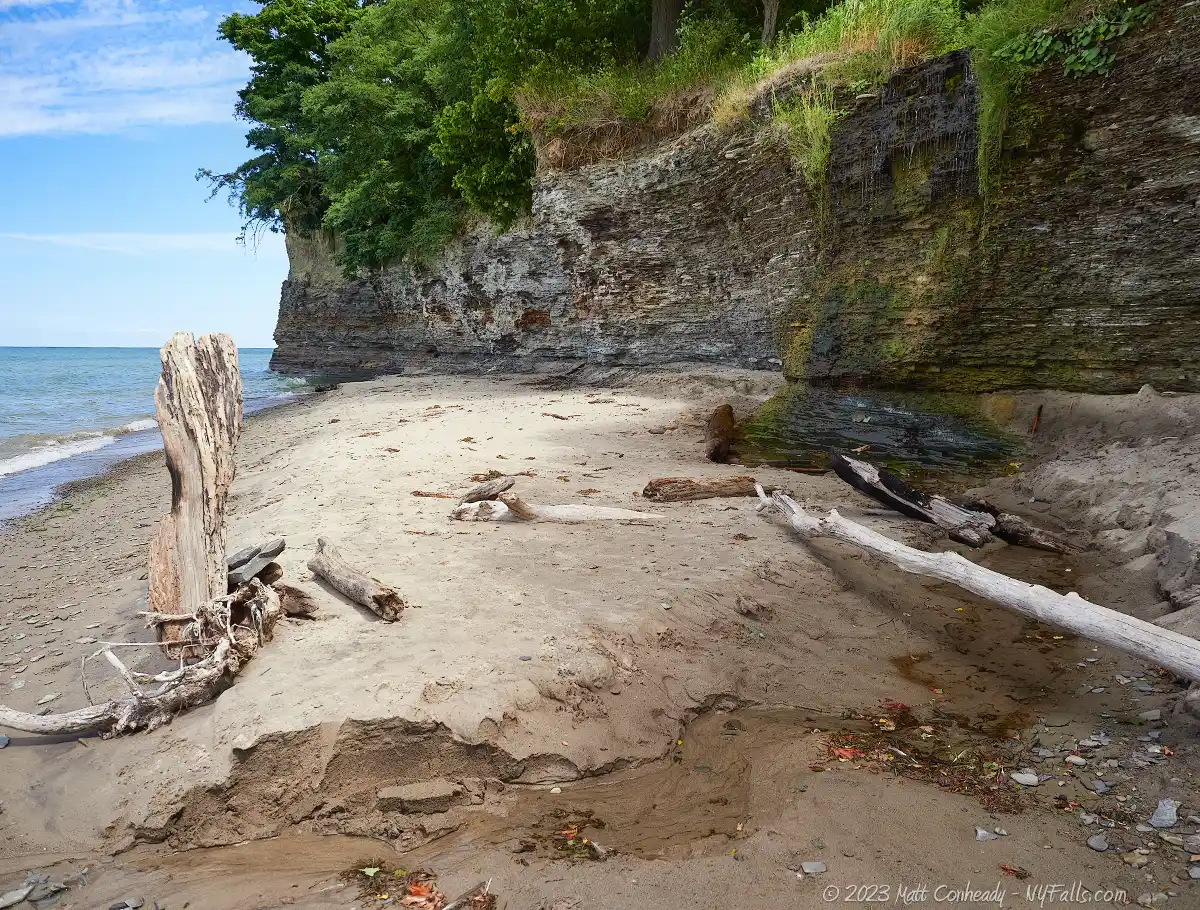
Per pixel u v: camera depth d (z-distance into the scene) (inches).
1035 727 165.6
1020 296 432.5
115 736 152.7
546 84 808.9
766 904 110.2
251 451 538.3
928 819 130.1
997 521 288.4
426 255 1085.8
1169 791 135.9
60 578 287.0
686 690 176.9
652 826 133.9
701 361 731.4
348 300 1400.1
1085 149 393.4
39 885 120.0
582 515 287.7
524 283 927.7
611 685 168.2
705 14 810.8
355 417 623.5
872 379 520.4
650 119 725.9
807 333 576.4
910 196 486.3
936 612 228.4
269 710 144.1
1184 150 354.3
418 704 147.0
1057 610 179.9
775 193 599.8
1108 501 306.0
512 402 653.3
